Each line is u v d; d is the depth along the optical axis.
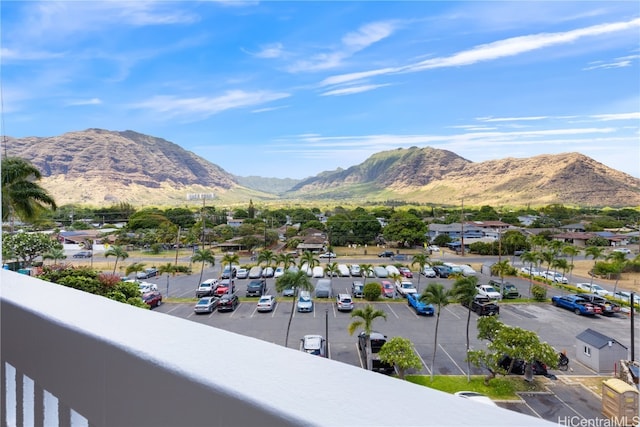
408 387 0.40
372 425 0.33
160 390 0.49
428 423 0.33
